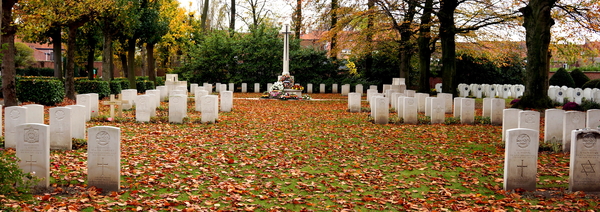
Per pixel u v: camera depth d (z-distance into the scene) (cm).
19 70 5203
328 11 3022
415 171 969
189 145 1211
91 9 2169
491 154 1147
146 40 3322
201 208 689
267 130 1534
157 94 2155
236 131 1491
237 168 966
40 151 746
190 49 4616
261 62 4353
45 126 743
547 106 1969
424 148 1230
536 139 791
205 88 3472
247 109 2320
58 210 643
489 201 739
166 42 4225
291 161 1038
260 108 2397
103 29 2756
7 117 1108
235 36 4650
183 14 4572
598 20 2209
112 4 2306
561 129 1252
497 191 797
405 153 1159
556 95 2728
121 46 3662
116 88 2936
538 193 782
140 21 3042
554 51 3030
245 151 1148
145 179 843
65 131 1092
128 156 1040
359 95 2223
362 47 3316
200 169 938
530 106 1983
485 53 3294
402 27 2827
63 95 2278
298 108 2439
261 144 1255
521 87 3341
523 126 1262
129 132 1403
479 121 1739
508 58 3541
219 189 798
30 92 2144
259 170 954
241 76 4378
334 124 1719
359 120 1855
